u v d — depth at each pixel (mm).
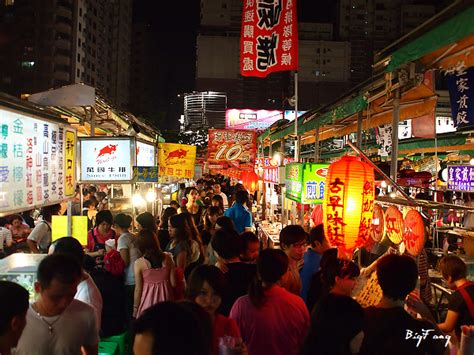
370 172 4172
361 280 3914
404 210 4637
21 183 4945
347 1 82062
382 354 2797
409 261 2990
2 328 2242
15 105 4883
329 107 7949
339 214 4090
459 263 3922
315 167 6273
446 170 11344
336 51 78188
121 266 5434
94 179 7895
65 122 6344
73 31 59750
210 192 13000
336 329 2578
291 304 3439
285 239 4637
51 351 2881
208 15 79688
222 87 75375
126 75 83375
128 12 82125
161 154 11625
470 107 4379
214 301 3137
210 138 14773
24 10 58219
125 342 5516
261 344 3379
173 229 6156
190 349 1698
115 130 11898
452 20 3262
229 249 4492
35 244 6629
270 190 11398
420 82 4629
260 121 49281
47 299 2869
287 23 8797
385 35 82188
